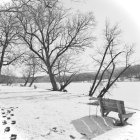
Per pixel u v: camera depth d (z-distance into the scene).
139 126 6.44
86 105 10.34
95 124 6.56
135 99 25.77
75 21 27.22
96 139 5.12
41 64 29.30
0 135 5.14
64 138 5.11
